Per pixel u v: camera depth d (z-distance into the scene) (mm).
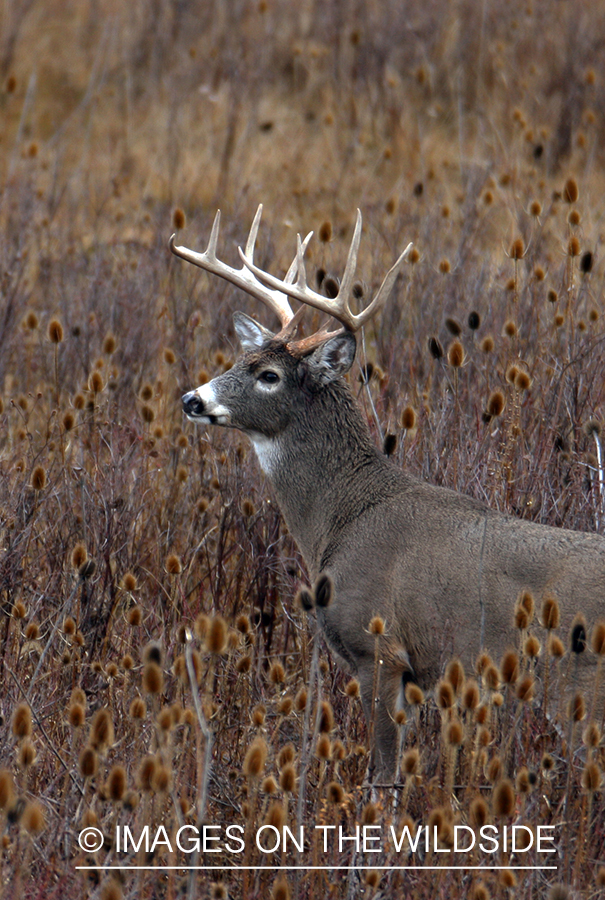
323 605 8078
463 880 8398
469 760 8984
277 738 10078
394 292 17750
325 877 8359
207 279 19516
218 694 10672
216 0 33750
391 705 10430
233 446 13820
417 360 16078
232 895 8852
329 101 29797
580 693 8859
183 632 9742
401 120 28797
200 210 23875
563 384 13500
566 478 12781
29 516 12039
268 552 12812
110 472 13023
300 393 11500
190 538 13195
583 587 9562
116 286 19688
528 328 15367
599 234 19000
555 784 9414
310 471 11477
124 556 12461
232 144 28375
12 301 18438
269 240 19828
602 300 16656
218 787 9547
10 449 14273
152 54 32438
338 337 11391
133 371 17234
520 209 20656
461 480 12219
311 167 26953
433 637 10258
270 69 31906
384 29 31453
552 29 30578
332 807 8484
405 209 21500
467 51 30781
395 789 9133
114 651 11453
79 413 14320
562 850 8539
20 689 9914
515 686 8125
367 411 13773
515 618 8414
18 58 33219
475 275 17969
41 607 11820
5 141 29609
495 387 14312
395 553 10594
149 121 29938
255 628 11992
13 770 9523
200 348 17438
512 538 10078
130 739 9734
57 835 8445
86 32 34281
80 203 25172
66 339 17844
